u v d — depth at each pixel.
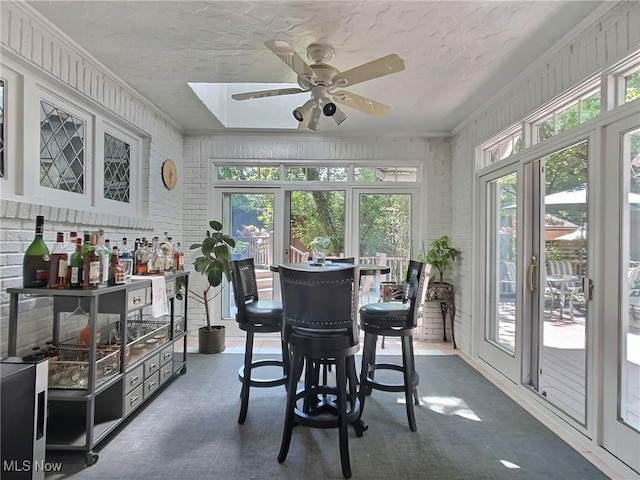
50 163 2.38
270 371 3.29
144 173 3.55
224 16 2.09
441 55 2.51
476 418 2.45
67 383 2.01
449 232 4.42
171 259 3.15
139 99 3.31
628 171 1.92
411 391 2.32
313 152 4.46
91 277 1.99
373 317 2.39
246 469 1.89
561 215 2.50
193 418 2.43
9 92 2.10
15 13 2.01
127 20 2.14
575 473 1.88
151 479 1.81
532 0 1.91
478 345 3.64
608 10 1.95
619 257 1.96
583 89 2.24
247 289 2.72
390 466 1.92
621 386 1.94
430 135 4.40
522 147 2.92
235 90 4.22
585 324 2.20
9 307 1.95
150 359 2.62
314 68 2.31
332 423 1.91
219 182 4.49
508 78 2.87
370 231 4.50
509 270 3.14
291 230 4.54
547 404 2.53
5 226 1.99
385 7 1.99
